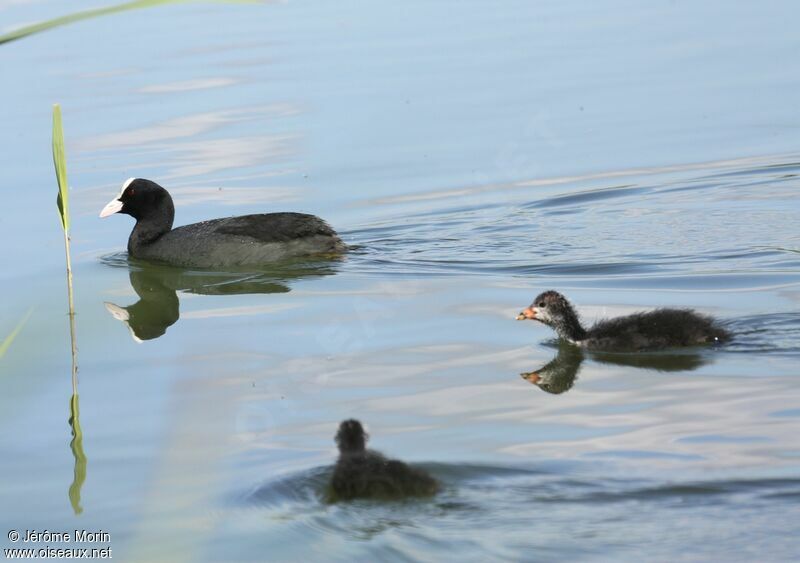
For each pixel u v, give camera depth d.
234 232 18.98
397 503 9.09
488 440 10.77
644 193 20.61
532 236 18.95
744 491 9.10
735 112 24.25
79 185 21.75
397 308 15.56
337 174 22.06
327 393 12.33
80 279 17.91
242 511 9.17
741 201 20.02
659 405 11.70
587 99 25.30
